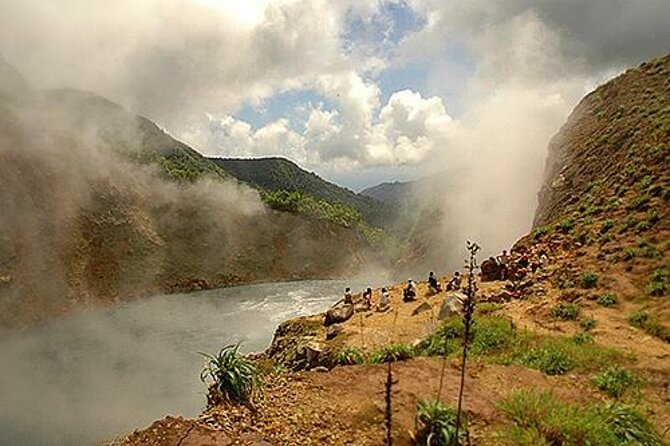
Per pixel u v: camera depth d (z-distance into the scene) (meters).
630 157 35.78
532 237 33.72
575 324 18.16
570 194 41.34
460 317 20.17
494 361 14.35
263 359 25.12
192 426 7.28
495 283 28.38
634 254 23.39
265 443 7.04
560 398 9.41
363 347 19.03
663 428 9.32
